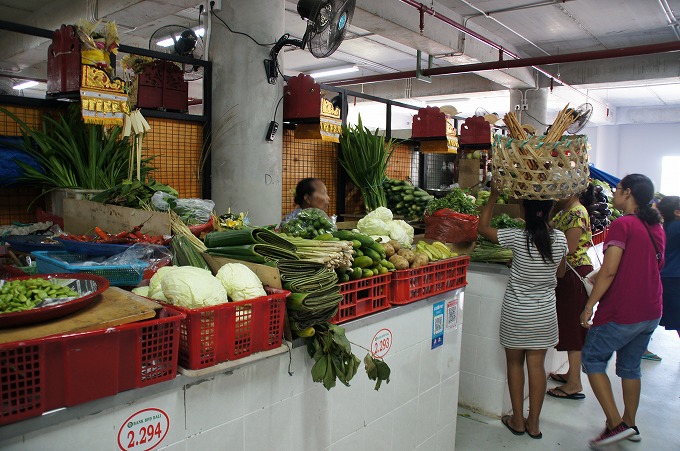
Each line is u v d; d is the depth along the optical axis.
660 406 3.77
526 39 8.72
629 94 12.89
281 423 1.80
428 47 7.52
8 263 2.33
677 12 7.25
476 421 3.45
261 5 3.76
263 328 1.64
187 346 1.47
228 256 1.93
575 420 3.50
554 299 3.07
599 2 6.94
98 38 2.77
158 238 2.10
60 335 1.18
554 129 2.59
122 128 2.97
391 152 4.98
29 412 1.16
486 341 3.51
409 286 2.37
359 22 6.46
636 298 2.92
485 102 13.63
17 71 9.71
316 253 1.88
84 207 2.63
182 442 1.49
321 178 4.67
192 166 3.81
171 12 6.34
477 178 6.24
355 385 2.13
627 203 3.08
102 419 1.30
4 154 2.80
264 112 3.83
